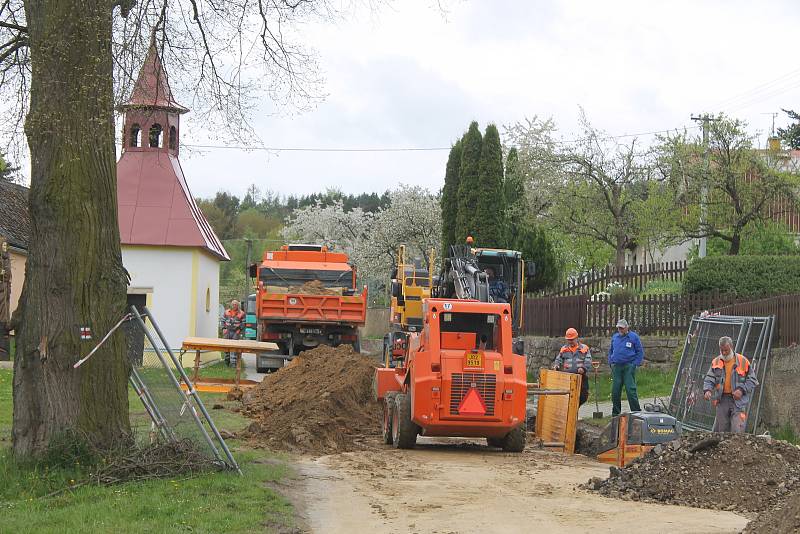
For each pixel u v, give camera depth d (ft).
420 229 191.83
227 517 29.12
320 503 33.47
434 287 76.43
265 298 90.38
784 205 108.47
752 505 34.12
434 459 47.09
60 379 36.04
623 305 86.17
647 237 112.16
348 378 63.93
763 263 82.12
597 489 37.83
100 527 27.27
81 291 36.47
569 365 61.36
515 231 119.24
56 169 36.40
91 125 36.60
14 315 37.24
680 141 110.83
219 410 61.31
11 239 108.47
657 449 39.04
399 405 51.03
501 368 50.16
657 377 79.92
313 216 247.09
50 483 33.65
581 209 115.96
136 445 37.40
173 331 109.29
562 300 92.02
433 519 31.09
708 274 83.20
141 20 40.27
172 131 114.73
